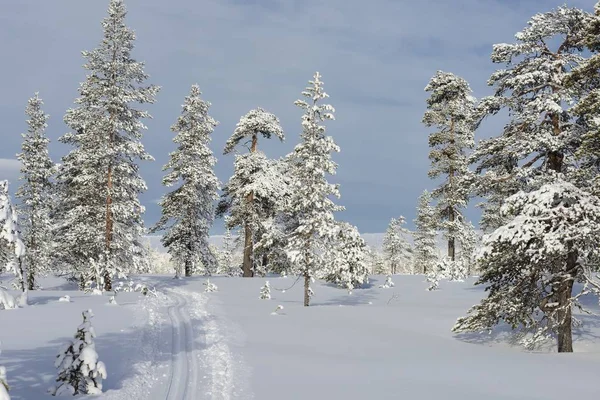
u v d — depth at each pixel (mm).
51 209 35625
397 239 77375
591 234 13281
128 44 28375
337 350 13273
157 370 10047
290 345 13680
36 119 36219
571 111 15945
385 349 13633
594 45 16781
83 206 28922
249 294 29609
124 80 28016
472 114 20234
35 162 35750
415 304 25625
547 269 15109
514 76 19547
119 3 28266
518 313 15164
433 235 62219
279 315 19875
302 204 25141
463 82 35781
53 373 9016
